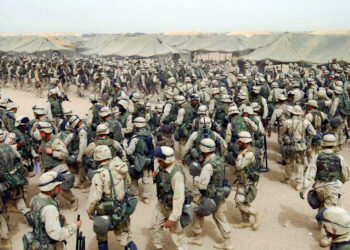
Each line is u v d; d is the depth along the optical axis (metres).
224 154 7.20
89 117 7.68
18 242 5.41
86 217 6.20
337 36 23.03
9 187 5.19
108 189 4.20
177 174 4.25
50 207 3.67
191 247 5.25
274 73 20.38
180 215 4.27
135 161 6.30
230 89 15.38
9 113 7.49
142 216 6.28
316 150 8.09
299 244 5.38
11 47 31.78
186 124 8.11
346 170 5.22
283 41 24.08
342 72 16.23
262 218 6.11
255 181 5.46
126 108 7.49
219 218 4.97
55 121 9.97
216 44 31.78
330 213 3.00
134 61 22.53
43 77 19.62
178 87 12.09
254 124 7.10
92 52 28.86
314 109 8.62
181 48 31.56
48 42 30.14
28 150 6.58
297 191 7.40
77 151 6.83
